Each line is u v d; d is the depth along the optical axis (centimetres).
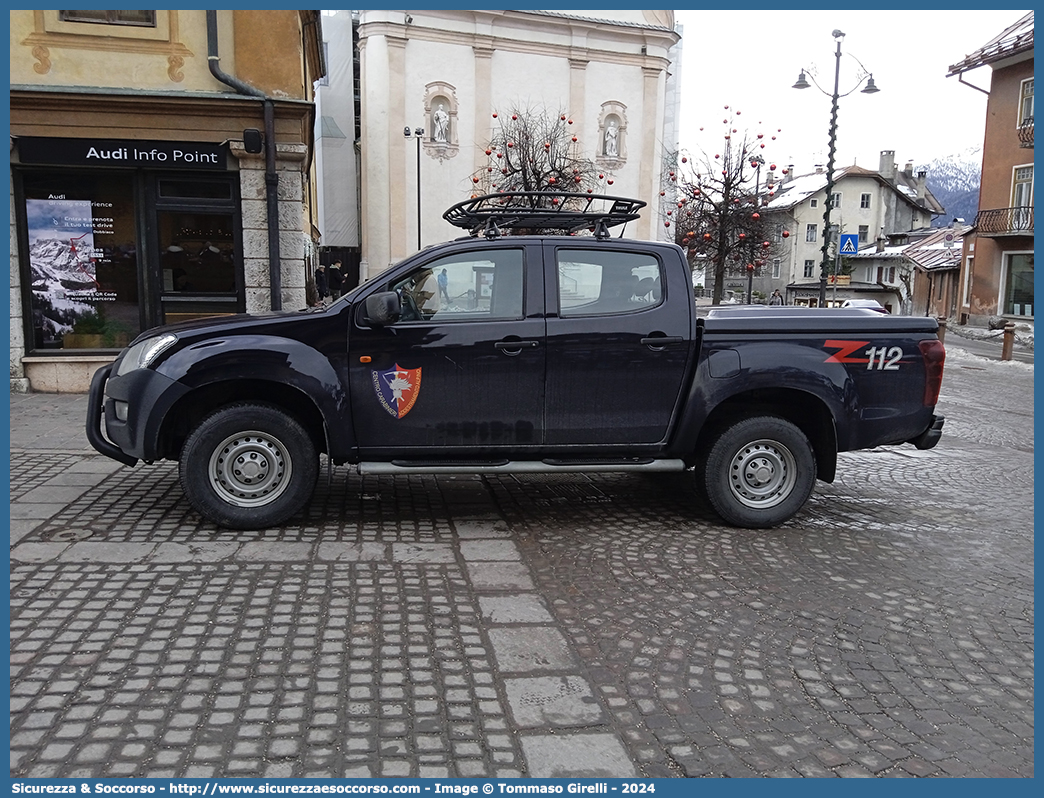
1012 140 3114
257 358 493
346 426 508
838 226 6291
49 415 872
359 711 306
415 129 3450
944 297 4288
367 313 494
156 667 331
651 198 3897
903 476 752
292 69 1029
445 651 358
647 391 536
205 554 464
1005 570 492
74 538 481
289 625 377
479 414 523
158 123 993
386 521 546
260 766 270
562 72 3697
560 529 545
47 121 961
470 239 532
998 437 999
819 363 538
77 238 1010
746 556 500
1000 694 339
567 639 375
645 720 309
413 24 3456
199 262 1046
